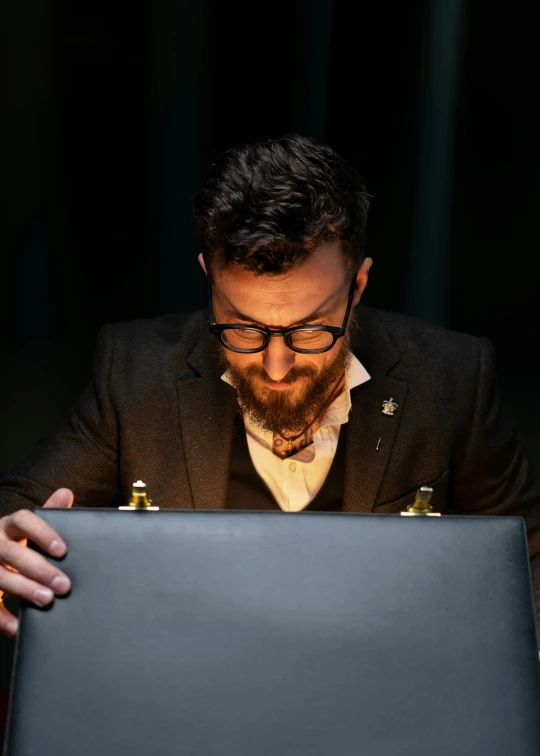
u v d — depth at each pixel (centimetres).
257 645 77
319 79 225
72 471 124
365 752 73
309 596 79
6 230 251
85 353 262
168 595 79
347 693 75
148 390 123
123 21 234
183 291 255
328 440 120
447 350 127
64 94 242
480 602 79
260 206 91
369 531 82
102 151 246
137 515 82
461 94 225
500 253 237
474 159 230
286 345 97
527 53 222
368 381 121
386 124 226
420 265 238
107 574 80
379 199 232
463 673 76
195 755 72
